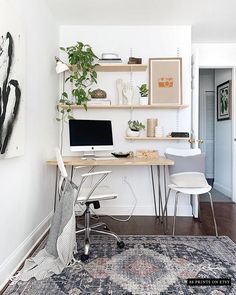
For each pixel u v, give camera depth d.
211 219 2.94
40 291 1.54
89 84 3.07
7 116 1.59
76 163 2.40
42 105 2.43
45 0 2.47
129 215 3.09
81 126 2.73
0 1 1.48
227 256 1.98
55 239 1.91
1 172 1.60
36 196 2.26
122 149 3.09
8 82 1.60
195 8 2.64
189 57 3.06
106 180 3.13
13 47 1.66
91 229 2.23
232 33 3.27
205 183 2.45
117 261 1.90
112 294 1.51
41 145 2.41
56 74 2.95
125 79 3.08
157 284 1.61
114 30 3.07
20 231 1.90
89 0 2.48
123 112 3.09
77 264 1.85
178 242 2.25
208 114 5.46
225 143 4.28
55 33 2.90
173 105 2.91
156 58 3.00
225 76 4.30
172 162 2.38
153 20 2.92
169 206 3.10
